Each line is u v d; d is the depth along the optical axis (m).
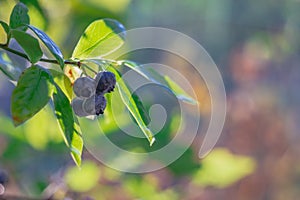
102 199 1.19
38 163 1.20
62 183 1.10
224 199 2.02
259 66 3.01
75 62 0.71
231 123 2.46
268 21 3.79
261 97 2.83
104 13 1.25
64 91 0.70
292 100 3.29
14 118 0.65
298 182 2.55
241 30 3.84
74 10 1.20
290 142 2.65
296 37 3.72
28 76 0.66
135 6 3.18
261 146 2.48
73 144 0.68
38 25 0.91
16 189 1.21
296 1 3.75
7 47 0.70
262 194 2.39
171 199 1.21
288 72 3.44
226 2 3.93
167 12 3.74
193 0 3.87
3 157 1.23
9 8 0.91
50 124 1.06
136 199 1.21
